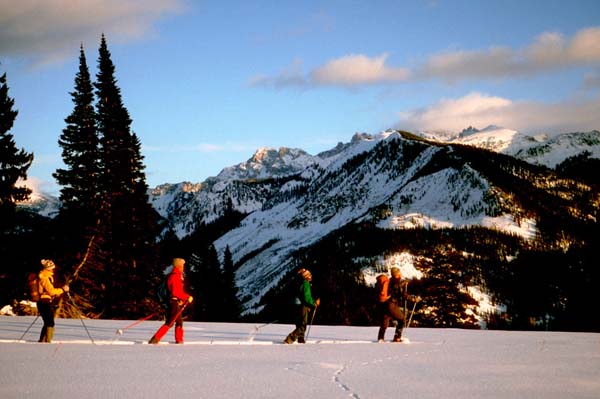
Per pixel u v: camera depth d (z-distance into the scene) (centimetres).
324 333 1928
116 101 4862
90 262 4419
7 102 4153
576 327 6806
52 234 4425
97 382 809
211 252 8112
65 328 1905
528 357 1177
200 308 7300
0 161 4125
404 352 1255
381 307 1583
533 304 12294
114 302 4588
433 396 741
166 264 4953
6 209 4106
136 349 1224
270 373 915
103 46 4922
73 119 4612
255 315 12012
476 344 1486
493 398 732
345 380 857
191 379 846
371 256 19738
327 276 13788
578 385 837
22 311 3497
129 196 4712
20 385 780
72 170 4562
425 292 5459
